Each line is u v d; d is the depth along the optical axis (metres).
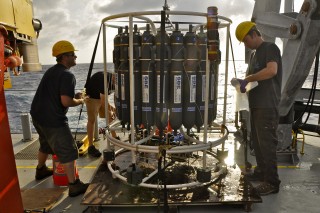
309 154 4.43
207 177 2.69
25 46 2.57
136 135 3.79
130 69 2.59
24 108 19.62
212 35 2.44
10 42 2.24
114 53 2.92
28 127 5.23
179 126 2.77
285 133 3.99
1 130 2.13
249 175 3.40
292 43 3.60
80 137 5.29
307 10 3.30
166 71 2.63
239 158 4.18
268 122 2.91
